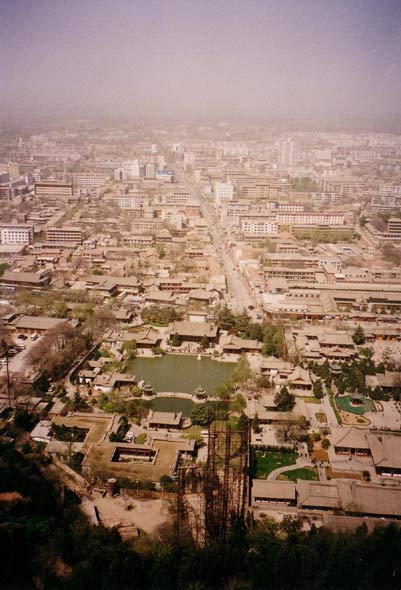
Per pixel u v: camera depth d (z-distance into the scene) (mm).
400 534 149750
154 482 180375
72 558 147125
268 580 141125
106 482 180375
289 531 157875
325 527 156500
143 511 169750
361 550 145500
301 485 176375
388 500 168750
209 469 162875
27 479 165625
